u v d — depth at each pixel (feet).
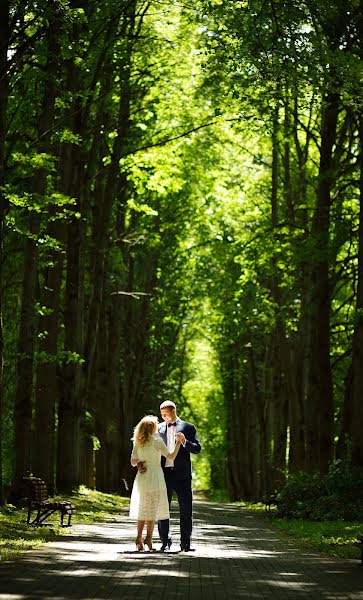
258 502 162.71
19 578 43.14
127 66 113.19
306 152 141.28
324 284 120.06
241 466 216.95
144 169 146.30
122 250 164.55
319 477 108.68
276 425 163.63
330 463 112.57
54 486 108.88
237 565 52.70
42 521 74.74
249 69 94.99
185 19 118.42
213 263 184.14
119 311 160.35
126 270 157.38
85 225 119.85
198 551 60.39
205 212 175.73
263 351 191.52
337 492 101.19
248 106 108.88
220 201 171.53
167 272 189.47
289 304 145.48
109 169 131.85
